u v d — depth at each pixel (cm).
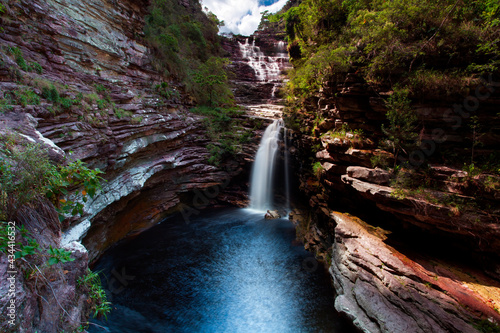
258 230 1323
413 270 659
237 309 798
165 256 1071
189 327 727
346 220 938
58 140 683
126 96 1095
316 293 872
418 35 813
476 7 742
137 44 1274
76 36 907
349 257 781
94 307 427
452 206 656
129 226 1210
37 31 778
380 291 659
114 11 1108
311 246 1151
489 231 605
